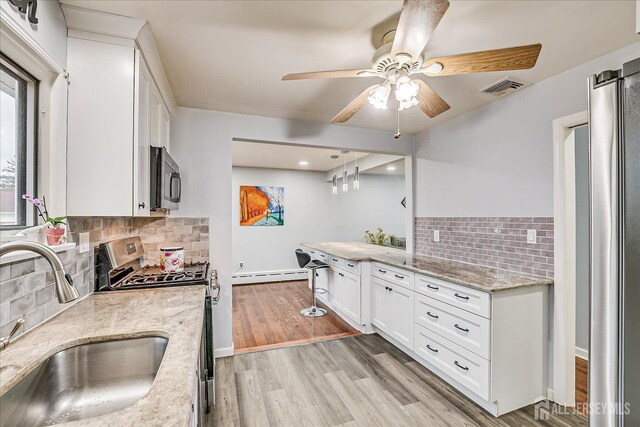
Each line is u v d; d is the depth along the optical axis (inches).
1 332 39.6
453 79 83.9
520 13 56.7
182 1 53.7
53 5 51.3
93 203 57.1
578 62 74.9
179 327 46.5
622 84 30.4
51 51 50.7
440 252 122.6
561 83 80.1
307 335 127.3
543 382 81.0
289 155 186.9
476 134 106.4
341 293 146.1
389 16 57.5
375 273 124.7
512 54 53.0
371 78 83.0
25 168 49.8
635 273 29.2
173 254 86.5
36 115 51.1
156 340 45.4
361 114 112.0
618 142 30.5
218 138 107.6
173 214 102.0
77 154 56.6
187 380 30.7
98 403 41.7
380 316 121.2
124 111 59.1
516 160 92.1
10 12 40.5
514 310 76.7
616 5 54.7
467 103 101.2
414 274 100.3
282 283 228.2
